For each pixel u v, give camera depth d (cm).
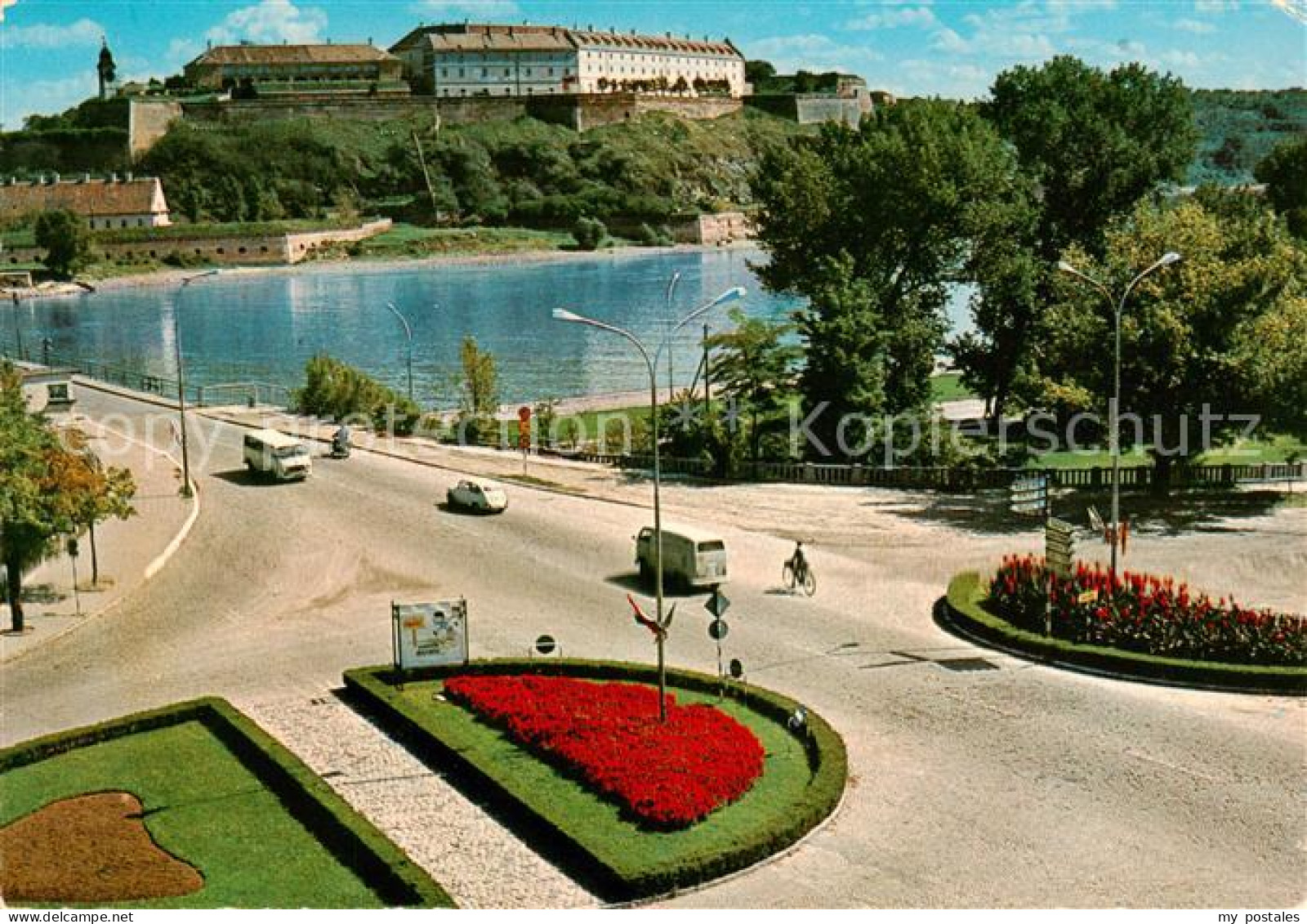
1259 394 5203
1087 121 7469
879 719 3166
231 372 12925
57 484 4225
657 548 3056
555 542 5216
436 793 2786
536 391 11506
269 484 6519
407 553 5062
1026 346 7638
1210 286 5259
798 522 5500
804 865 2412
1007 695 3316
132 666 3738
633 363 13412
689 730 2939
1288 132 11500
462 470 6969
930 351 7512
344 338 15875
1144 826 2538
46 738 3019
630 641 3881
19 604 4081
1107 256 5866
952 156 7506
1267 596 4166
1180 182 7881
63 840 2548
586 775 2745
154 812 2689
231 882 2364
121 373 12088
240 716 3141
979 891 2284
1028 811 2620
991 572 4562
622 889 2286
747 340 6950
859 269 7769
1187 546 4881
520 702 3159
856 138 8581
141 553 5034
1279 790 2680
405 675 3466
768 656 3697
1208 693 3319
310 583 4666
